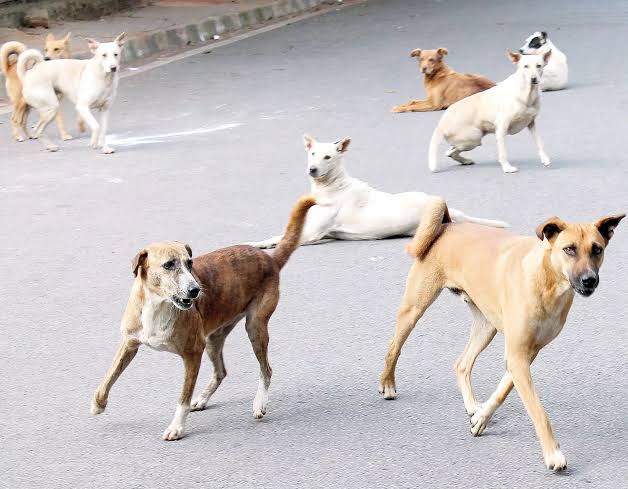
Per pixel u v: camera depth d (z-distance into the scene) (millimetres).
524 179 14312
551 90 20312
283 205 13406
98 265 11422
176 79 22391
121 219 13039
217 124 18281
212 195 13992
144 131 18078
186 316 7422
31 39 24703
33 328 9789
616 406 7914
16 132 17969
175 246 7320
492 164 15328
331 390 8383
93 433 7738
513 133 14922
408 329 8055
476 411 7738
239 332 9617
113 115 19438
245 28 28953
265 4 30672
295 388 8453
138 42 25000
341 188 12211
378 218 12125
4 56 17797
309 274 11109
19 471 7203
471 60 23234
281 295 10508
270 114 18891
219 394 8398
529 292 7016
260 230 12383
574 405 7961
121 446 7531
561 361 8773
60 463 7305
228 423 7879
